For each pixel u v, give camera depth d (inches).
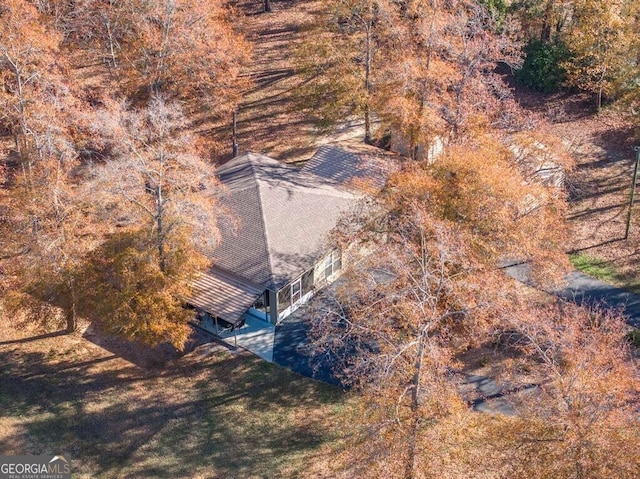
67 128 1914.4
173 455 1368.1
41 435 1398.9
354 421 1283.2
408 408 1183.6
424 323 1204.5
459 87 1846.7
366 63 2112.5
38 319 1541.6
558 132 2348.7
